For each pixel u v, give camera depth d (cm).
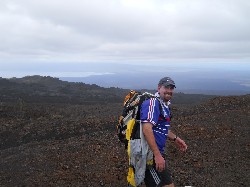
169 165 909
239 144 1088
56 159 948
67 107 2264
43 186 780
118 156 954
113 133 1219
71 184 788
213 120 1358
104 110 2070
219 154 1009
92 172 849
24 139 1396
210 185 801
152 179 546
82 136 1225
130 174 545
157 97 548
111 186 782
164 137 549
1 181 823
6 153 1101
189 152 1011
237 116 1395
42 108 2133
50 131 1456
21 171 877
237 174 868
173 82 550
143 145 533
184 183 802
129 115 548
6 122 1620
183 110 1778
